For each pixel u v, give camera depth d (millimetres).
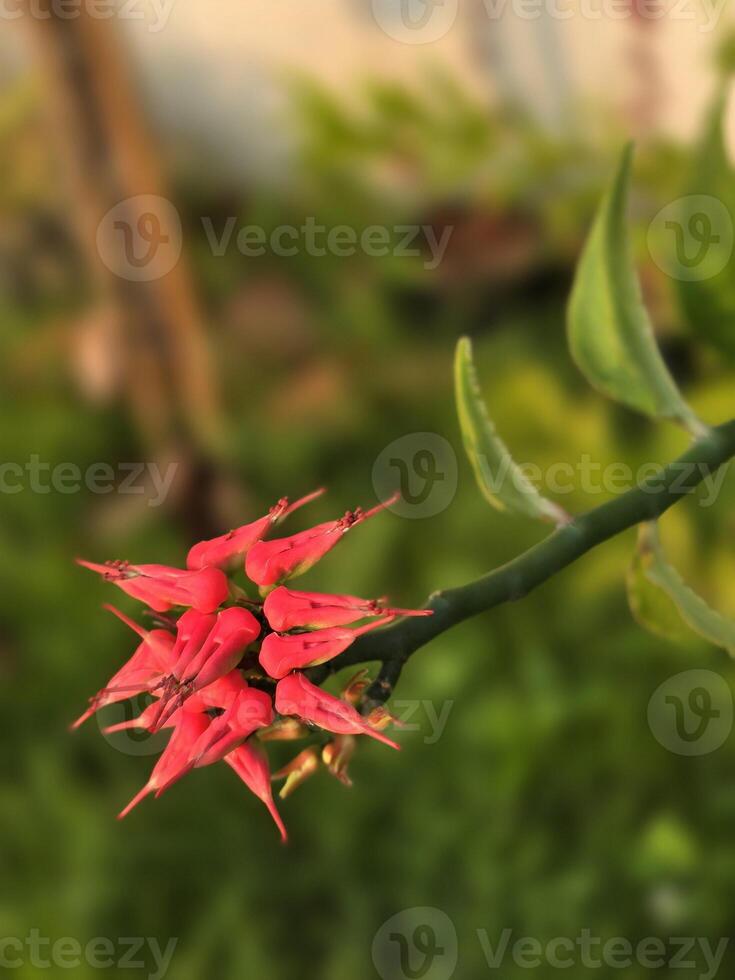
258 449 759
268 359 814
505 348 772
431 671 609
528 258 805
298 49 875
